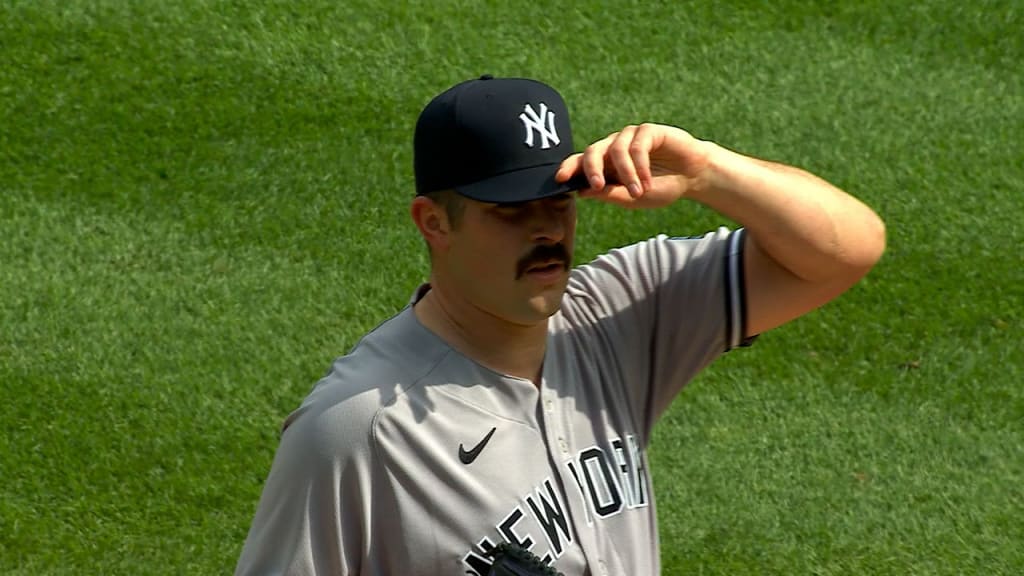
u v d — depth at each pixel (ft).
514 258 29.43
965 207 77.97
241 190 76.84
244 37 85.97
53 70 83.15
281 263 72.84
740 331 33.78
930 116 84.28
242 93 82.64
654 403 33.55
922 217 77.30
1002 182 79.66
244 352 67.51
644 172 29.07
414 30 87.71
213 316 69.46
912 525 60.64
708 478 62.75
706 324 33.58
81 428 63.10
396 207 76.43
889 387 67.67
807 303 33.81
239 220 75.15
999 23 90.68
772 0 91.66
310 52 85.51
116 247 73.20
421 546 29.55
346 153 79.41
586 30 88.94
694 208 77.30
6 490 60.08
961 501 61.82
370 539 29.73
